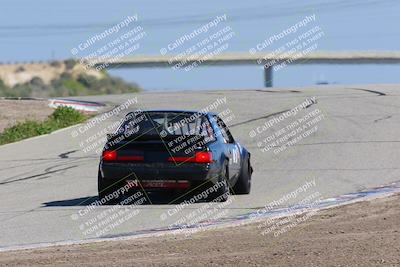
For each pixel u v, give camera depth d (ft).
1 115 399.24
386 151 257.96
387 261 104.68
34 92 522.88
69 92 524.52
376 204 156.15
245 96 458.50
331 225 137.08
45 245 131.13
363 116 349.20
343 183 199.82
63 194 195.72
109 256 116.26
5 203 184.55
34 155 281.54
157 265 107.55
